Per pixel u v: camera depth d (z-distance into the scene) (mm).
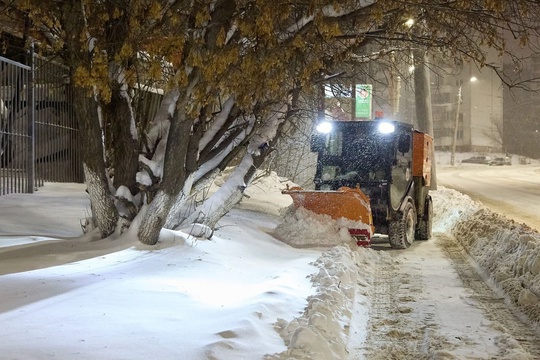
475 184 44625
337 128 14922
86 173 10195
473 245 14000
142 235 10211
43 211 12930
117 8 8781
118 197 10352
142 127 11227
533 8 10195
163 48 8695
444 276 11117
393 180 14711
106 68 8766
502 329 7441
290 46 9273
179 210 11836
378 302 9023
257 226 14688
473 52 10914
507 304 8805
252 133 11586
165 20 8812
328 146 15000
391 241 14609
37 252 9641
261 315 6816
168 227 11266
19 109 14602
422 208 16438
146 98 11656
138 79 9531
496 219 15297
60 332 5895
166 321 6484
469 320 7914
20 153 14742
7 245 9867
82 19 9000
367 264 12164
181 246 10281
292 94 11898
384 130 14570
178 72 8742
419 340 7086
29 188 14812
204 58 8875
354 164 14797
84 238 10586
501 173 62125
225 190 12039
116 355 5352
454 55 11125
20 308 6719
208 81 9016
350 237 13469
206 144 11078
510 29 10312
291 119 13320
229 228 13117
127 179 10555
